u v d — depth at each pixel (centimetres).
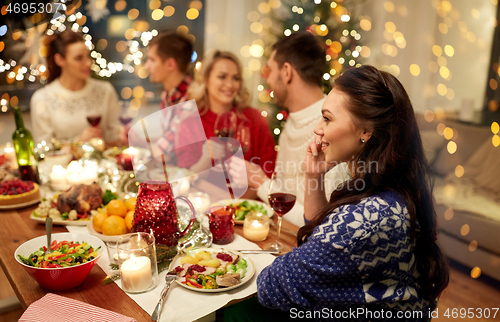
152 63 259
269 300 87
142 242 92
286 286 84
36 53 328
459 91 357
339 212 85
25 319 77
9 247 112
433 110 370
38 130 284
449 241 252
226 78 224
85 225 125
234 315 119
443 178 287
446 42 359
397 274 85
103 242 103
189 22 395
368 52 375
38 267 86
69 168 154
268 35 383
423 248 91
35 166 161
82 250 96
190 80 267
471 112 334
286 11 388
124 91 379
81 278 91
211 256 104
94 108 298
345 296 83
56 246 98
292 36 165
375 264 82
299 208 143
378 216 81
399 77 384
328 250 80
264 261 106
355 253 80
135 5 372
